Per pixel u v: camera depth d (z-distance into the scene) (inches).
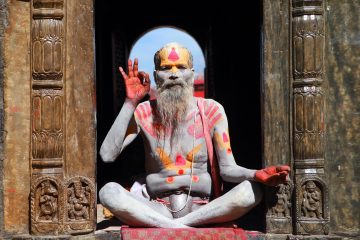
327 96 193.9
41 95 185.6
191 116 196.1
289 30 192.4
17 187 189.0
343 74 194.2
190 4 493.7
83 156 190.9
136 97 190.1
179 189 194.4
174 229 182.4
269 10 193.6
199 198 196.1
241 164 316.8
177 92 192.2
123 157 406.9
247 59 311.3
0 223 187.9
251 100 303.6
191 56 198.1
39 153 185.3
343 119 193.9
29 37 190.9
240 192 182.7
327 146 193.5
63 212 185.0
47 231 184.4
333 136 193.6
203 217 186.7
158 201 195.5
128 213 184.1
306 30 189.5
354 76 194.1
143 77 191.3
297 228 187.8
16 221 188.9
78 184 187.5
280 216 190.7
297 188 188.1
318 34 189.8
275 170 179.6
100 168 386.3
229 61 360.2
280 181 181.6
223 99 380.8
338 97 194.2
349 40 194.2
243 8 318.7
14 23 190.4
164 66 194.1
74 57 190.1
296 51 190.4
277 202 190.4
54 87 185.8
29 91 190.1
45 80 186.1
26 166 189.6
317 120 188.5
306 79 189.3
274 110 192.5
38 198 185.2
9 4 190.4
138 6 496.4
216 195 196.7
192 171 193.6
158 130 195.8
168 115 192.9
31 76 187.9
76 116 190.1
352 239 191.6
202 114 195.8
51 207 184.2
